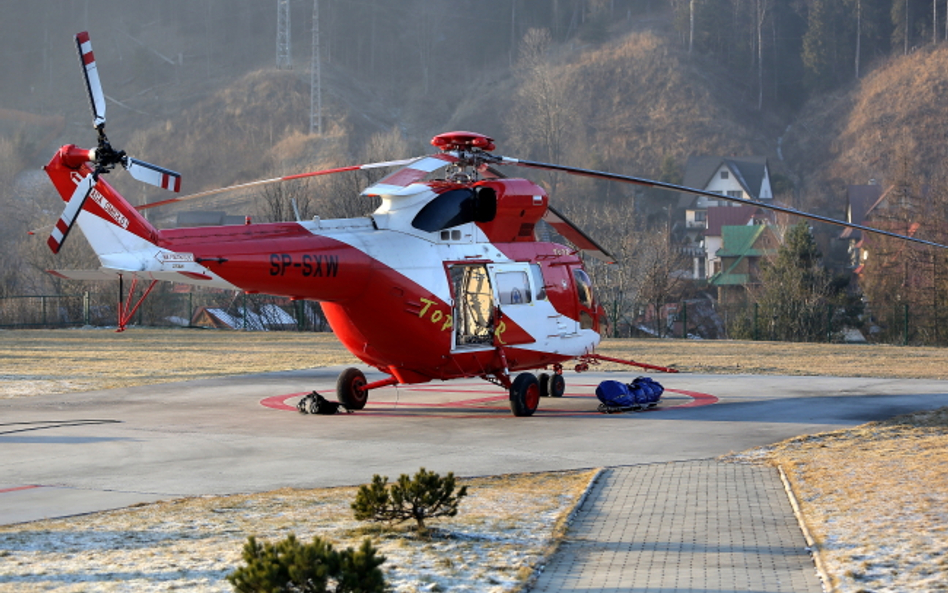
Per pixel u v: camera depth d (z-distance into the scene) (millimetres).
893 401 17656
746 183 118000
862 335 64500
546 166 16109
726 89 141500
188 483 10352
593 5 165875
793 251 63188
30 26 153750
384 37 162500
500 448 12617
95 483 10383
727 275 87812
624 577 6508
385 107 148125
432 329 15852
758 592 6168
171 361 29938
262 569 5367
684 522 8070
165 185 12141
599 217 93000
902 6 138375
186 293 57812
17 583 6359
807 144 132750
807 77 142375
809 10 147125
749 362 28297
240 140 130375
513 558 6941
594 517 8297
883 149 122125
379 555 7055
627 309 60969
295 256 14258
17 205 102375
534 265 17891
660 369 19484
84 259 60812
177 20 162125
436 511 7797
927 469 9797
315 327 53844
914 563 6516
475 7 168625
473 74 156750
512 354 17266
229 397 19938
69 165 12758
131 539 7602
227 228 14023
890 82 131625
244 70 149875
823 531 7527
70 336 42750
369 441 13422
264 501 9211
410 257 15688
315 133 127750
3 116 131000
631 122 134125
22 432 14617
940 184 68438
